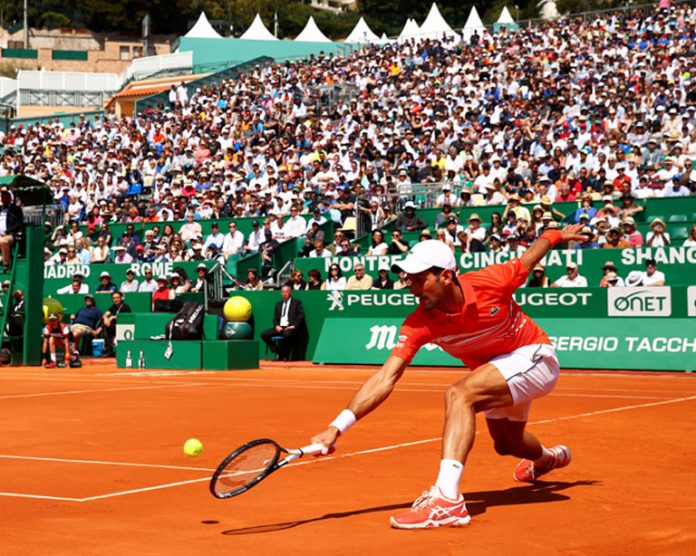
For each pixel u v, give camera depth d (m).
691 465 7.60
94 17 111.88
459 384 5.59
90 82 79.75
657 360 18.52
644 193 24.70
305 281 24.16
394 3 110.19
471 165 29.66
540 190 26.30
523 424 6.23
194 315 20.95
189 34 74.00
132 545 4.97
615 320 19.20
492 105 37.91
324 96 45.06
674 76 36.56
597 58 41.56
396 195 28.09
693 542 4.91
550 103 35.50
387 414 11.31
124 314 22.64
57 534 5.26
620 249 21.11
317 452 5.43
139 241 30.02
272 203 29.62
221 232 28.95
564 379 16.94
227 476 5.17
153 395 13.98
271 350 22.77
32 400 13.27
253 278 24.42
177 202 32.47
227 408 12.11
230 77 57.81
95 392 14.53
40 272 22.20
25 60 102.75
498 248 22.28
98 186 38.56
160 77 70.56
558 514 5.70
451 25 105.12
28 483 6.97
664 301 18.77
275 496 6.39
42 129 53.56
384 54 50.84
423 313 5.69
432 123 36.38
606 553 4.69
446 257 5.46
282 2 116.56
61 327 21.41
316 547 4.89
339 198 28.36
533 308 20.06
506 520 5.53
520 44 46.91
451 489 5.32
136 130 48.53
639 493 6.40
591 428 9.88
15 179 21.98
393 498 6.28
